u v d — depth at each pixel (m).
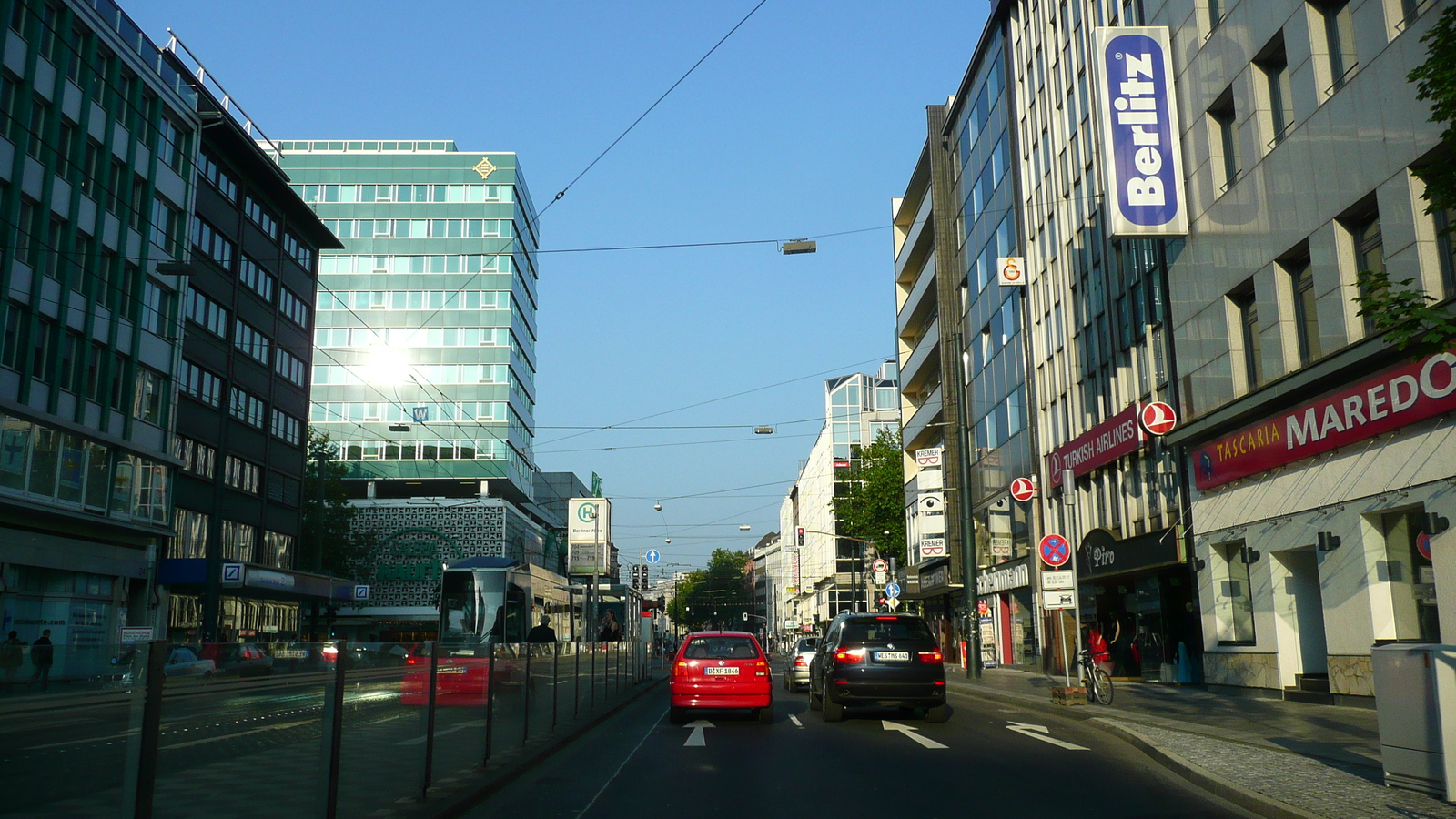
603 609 47.25
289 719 6.38
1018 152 37.88
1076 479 32.19
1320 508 18.11
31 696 4.14
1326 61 17.83
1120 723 15.85
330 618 48.56
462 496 80.69
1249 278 20.28
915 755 12.84
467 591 30.38
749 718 18.91
